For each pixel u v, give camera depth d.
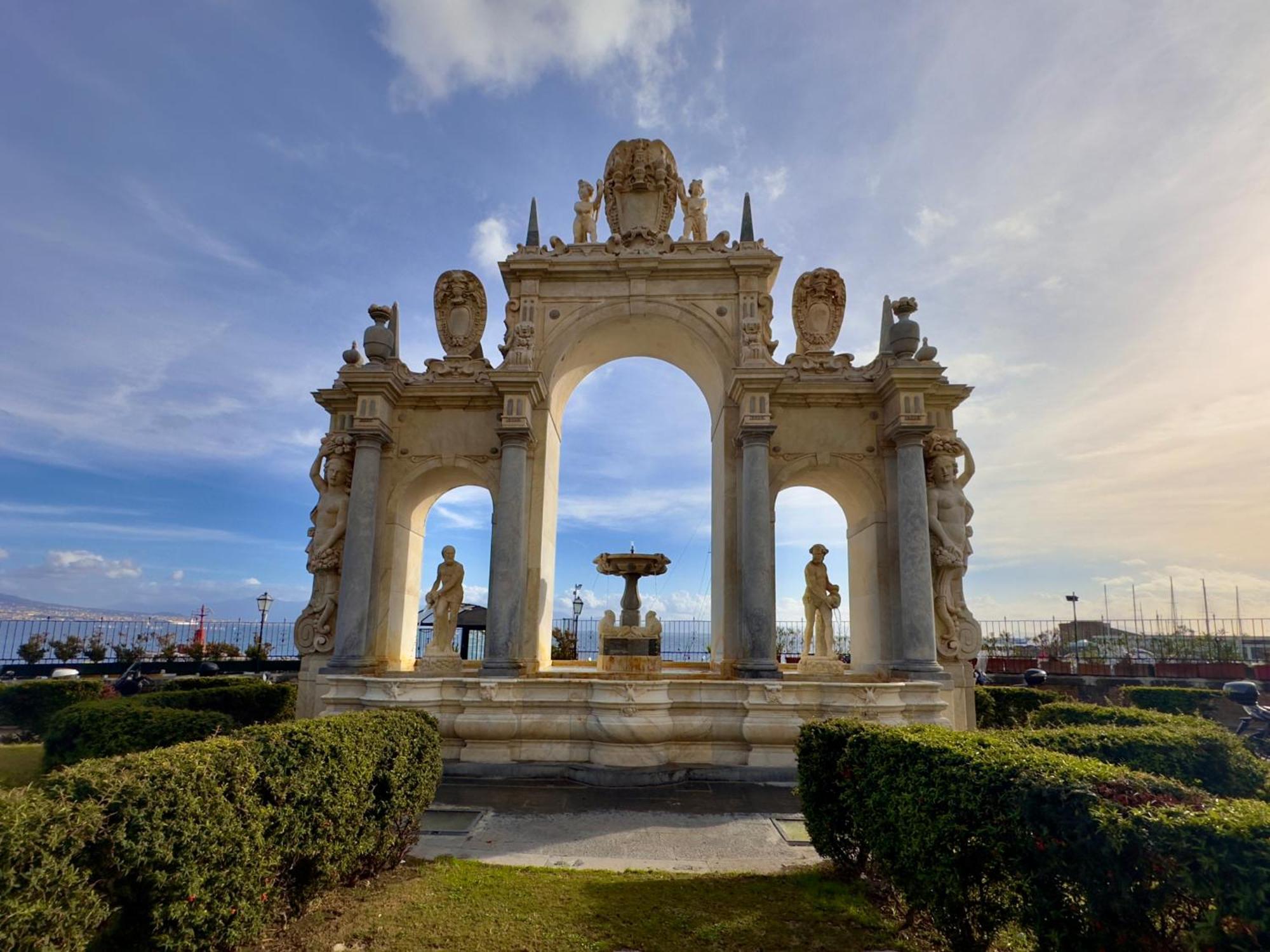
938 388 21.53
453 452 21.70
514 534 19.52
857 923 7.79
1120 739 9.57
